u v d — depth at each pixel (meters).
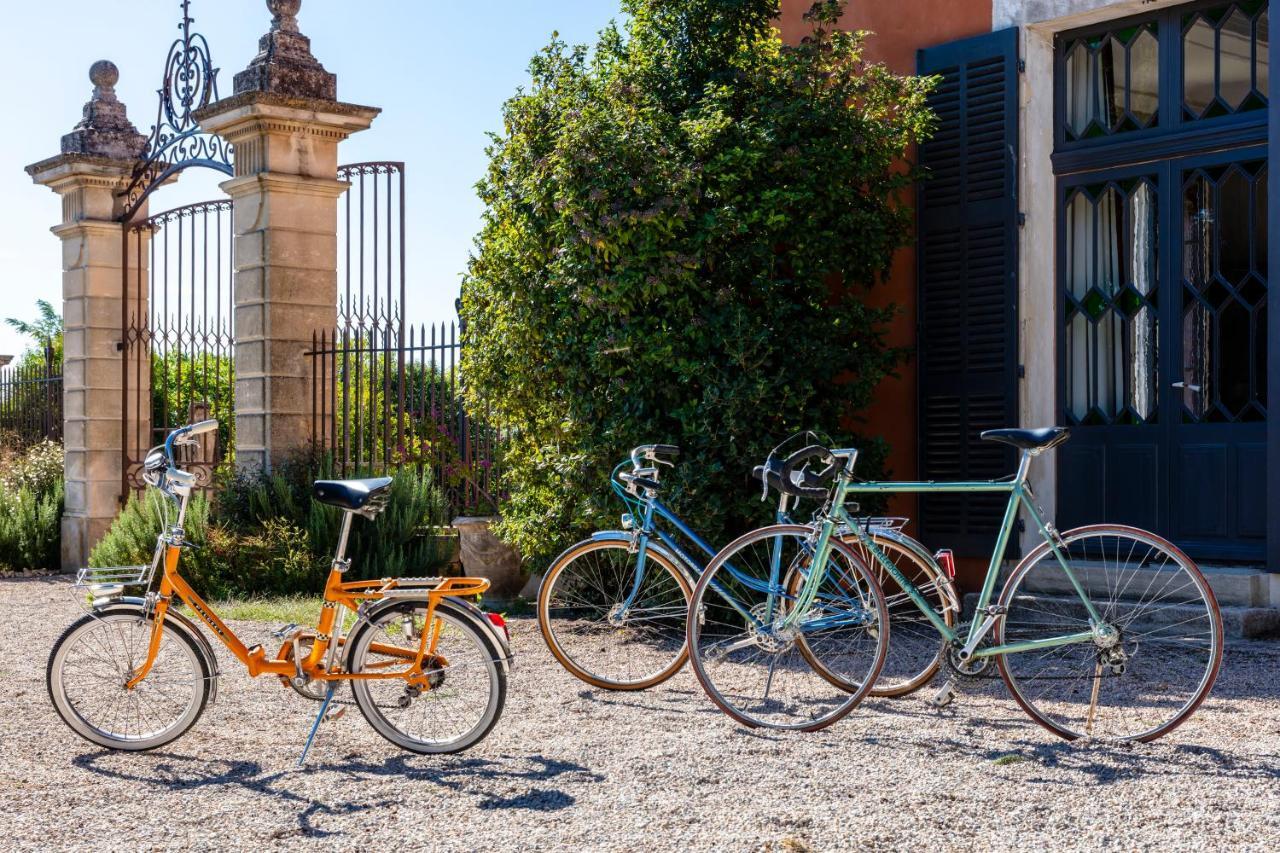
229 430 12.17
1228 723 4.76
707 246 7.23
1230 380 7.16
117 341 12.65
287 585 9.48
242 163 10.62
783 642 5.12
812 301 7.59
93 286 12.53
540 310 7.62
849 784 3.98
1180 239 7.33
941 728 4.80
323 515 9.70
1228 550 7.07
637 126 7.21
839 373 7.82
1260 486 7.00
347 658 4.58
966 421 7.96
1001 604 4.82
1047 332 7.79
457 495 10.24
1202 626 6.66
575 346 7.53
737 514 7.23
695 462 7.14
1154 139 7.39
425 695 4.59
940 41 8.20
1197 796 3.77
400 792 4.02
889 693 5.40
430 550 9.76
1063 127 7.81
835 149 7.34
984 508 7.86
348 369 10.55
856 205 7.73
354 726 5.01
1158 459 7.39
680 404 7.36
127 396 12.27
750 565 5.60
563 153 7.18
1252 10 7.07
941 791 3.87
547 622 6.04
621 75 7.70
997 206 7.83
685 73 7.84
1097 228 7.68
